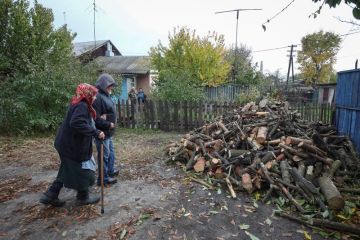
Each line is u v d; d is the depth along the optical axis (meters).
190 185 4.18
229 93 19.42
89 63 10.76
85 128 2.95
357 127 5.55
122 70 18.92
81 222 3.10
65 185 3.22
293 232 2.90
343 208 3.21
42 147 6.70
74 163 3.12
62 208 3.43
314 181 3.77
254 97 12.65
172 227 3.00
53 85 7.84
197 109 9.42
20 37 10.04
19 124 8.09
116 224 3.06
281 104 6.84
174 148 5.70
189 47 16.52
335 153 4.39
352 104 5.85
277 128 5.08
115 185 4.21
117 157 5.79
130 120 10.05
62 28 11.77
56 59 10.66
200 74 16.70
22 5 10.23
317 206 3.37
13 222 3.12
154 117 9.74
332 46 28.70
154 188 4.09
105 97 3.83
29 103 8.02
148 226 3.02
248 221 3.13
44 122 7.79
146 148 6.67
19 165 5.32
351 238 2.77
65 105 8.10
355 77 5.73
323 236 2.81
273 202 3.57
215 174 4.33
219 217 3.22
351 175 4.18
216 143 4.89
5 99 7.68
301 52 31.11
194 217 3.22
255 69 24.30
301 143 4.18
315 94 22.11
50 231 2.93
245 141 4.82
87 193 3.48
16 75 8.20
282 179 3.87
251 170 4.05
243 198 3.73
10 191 4.03
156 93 11.74
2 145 6.80
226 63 18.78
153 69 17.06
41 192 3.98
